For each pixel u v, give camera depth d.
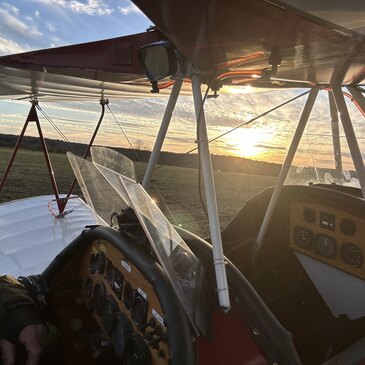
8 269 4.14
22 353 1.74
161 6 1.33
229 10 1.38
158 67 1.73
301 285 2.88
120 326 1.72
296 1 1.29
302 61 1.95
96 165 1.92
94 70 2.28
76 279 2.35
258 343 1.46
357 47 1.72
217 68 1.69
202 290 1.52
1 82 4.11
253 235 3.09
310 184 3.14
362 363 1.77
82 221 6.00
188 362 1.30
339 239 2.61
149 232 1.44
